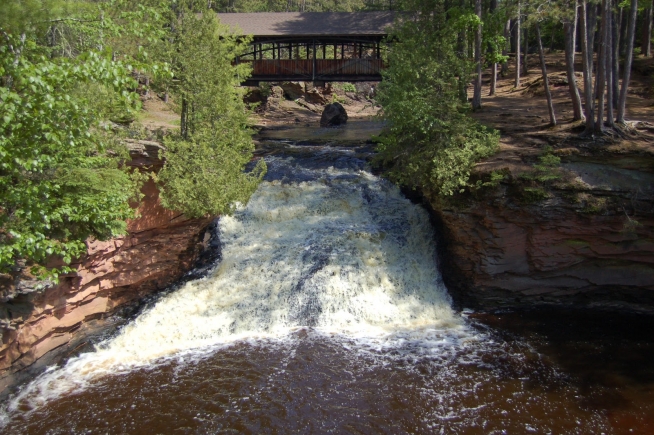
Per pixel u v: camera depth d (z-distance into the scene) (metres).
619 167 16.12
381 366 13.38
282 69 34.47
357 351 14.14
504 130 20.61
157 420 11.32
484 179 16.31
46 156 9.23
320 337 14.92
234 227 18.84
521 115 24.00
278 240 18.22
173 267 17.34
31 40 10.45
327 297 16.19
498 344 14.53
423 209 19.03
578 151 16.48
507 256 16.34
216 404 11.84
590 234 15.59
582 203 15.34
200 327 15.26
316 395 12.16
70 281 13.93
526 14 20.47
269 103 42.69
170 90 16.28
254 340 14.80
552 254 16.03
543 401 11.95
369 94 51.56
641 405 11.77
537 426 11.08
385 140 19.17
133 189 14.24
